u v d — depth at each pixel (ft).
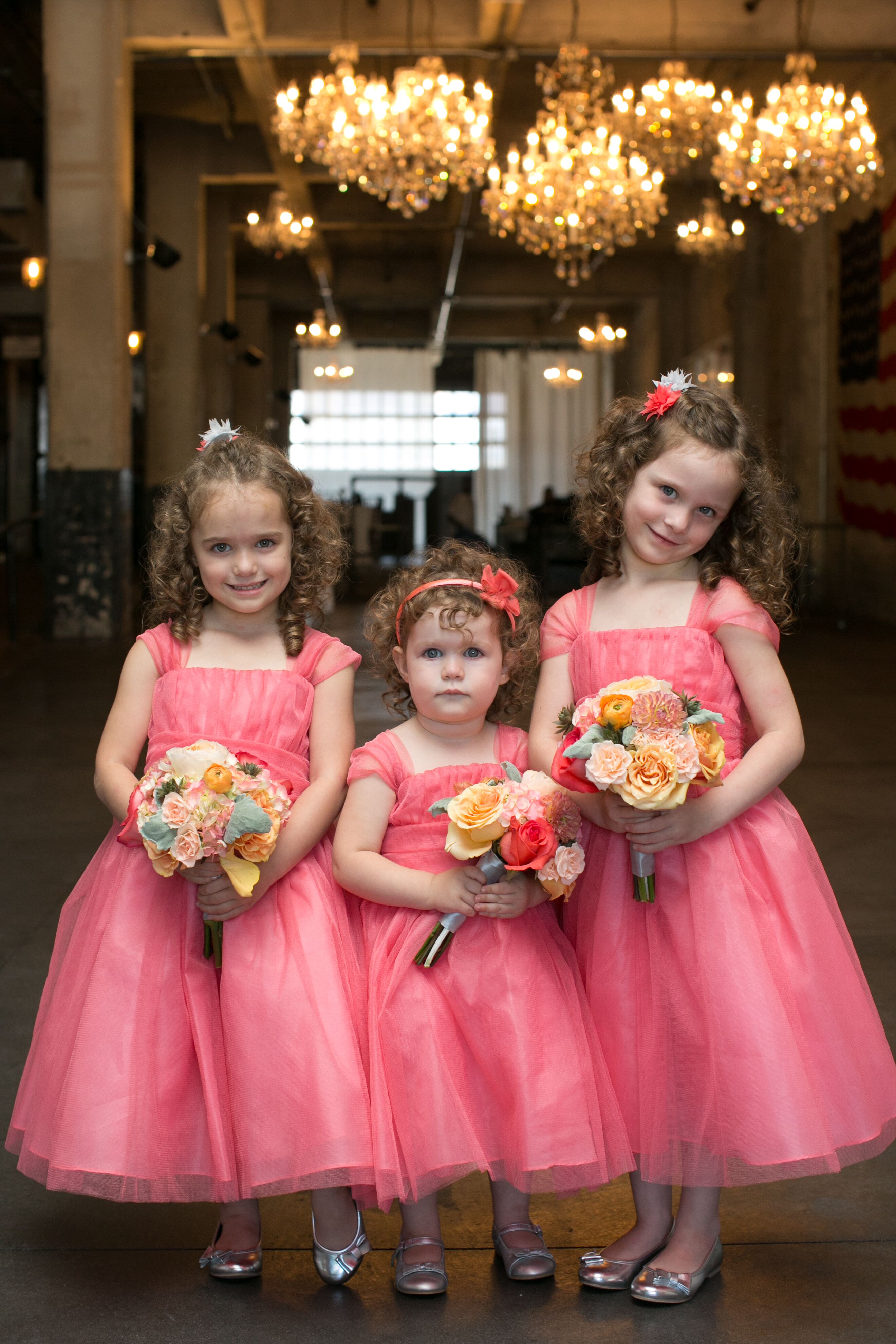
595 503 6.44
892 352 38.01
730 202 50.67
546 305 73.92
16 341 39.14
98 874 6.25
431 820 6.10
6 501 71.82
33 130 50.96
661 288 66.69
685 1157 5.66
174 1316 5.46
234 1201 5.65
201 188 48.11
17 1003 9.08
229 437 6.54
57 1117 5.68
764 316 51.01
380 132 29.19
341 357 88.79
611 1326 5.38
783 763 6.00
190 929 5.92
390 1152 5.41
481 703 6.19
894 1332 5.34
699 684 6.20
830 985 5.79
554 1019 5.72
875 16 34.73
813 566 44.09
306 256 61.72
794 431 45.47
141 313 53.36
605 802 5.71
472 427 89.81
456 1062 5.67
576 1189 5.48
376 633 6.61
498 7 32.55
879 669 28.35
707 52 35.06
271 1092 5.49
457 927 5.79
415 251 66.54
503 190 33.71
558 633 6.66
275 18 34.58
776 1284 5.75
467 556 6.45
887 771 17.69
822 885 6.17
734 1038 5.52
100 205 33.01
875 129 39.45
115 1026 5.66
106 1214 6.48
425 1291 5.63
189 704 6.34
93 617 33.22
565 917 6.39
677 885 5.88
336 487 89.30
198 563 6.49
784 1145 5.37
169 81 43.42
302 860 6.17
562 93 31.94
